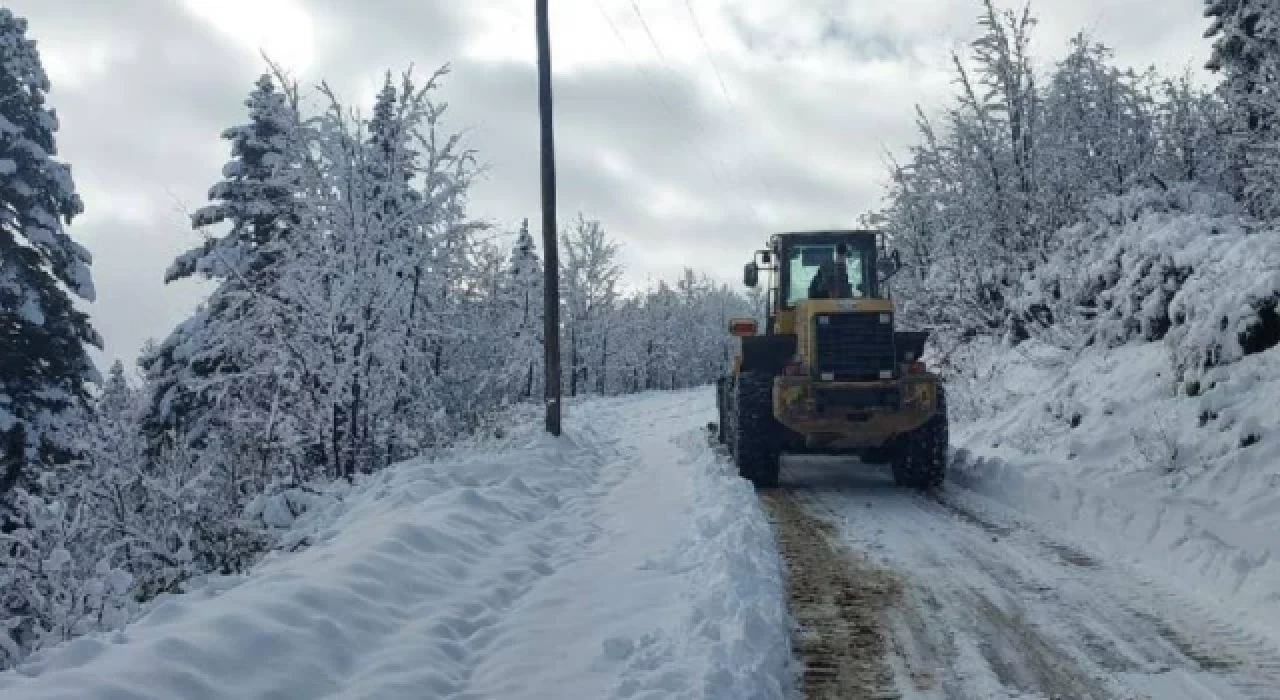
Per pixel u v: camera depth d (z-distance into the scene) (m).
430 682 4.38
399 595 5.66
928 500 10.03
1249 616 5.50
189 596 5.72
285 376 11.92
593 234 44.75
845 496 10.37
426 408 13.59
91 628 7.57
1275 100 12.27
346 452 12.20
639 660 4.65
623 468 12.38
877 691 4.63
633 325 53.06
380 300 12.06
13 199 18.36
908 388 10.44
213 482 11.37
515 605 5.85
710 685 4.21
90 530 9.84
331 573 5.68
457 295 15.76
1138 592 6.18
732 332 12.79
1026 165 18.06
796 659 5.10
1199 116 18.23
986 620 5.70
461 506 8.32
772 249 13.22
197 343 16.31
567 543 7.64
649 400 32.56
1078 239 16.27
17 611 9.34
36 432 17.83
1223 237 11.89
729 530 7.29
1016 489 9.77
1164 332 12.41
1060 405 12.59
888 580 6.66
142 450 11.30
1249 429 8.67
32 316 17.84
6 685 3.85
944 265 19.25
